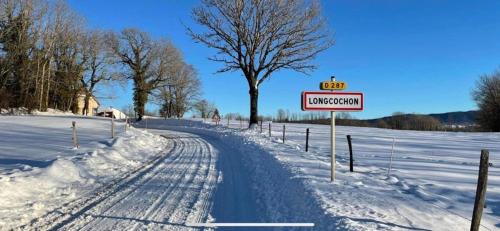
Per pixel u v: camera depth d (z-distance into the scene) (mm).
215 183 11531
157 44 71375
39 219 7852
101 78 71188
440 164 15352
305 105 9656
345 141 26516
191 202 9250
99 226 7445
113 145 19969
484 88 74688
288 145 21953
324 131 38719
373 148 22062
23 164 13094
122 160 16281
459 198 9352
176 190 10602
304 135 32156
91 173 12914
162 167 14781
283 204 8805
